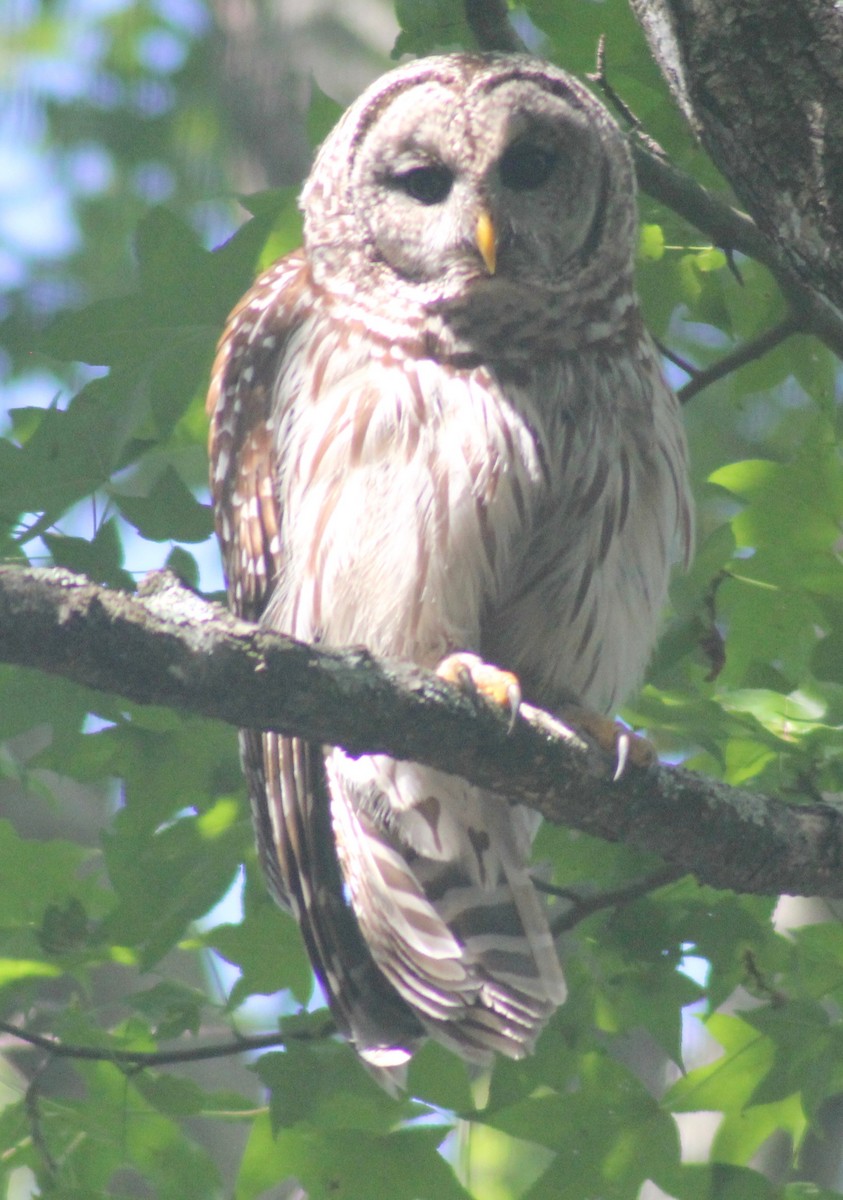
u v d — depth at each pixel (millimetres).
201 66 23000
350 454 9148
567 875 10211
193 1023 9930
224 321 10102
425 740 6973
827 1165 12047
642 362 9617
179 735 10320
